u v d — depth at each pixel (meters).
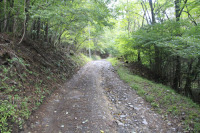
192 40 5.82
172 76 11.09
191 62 9.17
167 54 10.59
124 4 14.73
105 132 3.61
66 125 3.89
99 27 8.39
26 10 7.15
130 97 6.12
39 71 7.07
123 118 4.33
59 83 7.73
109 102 5.64
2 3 7.22
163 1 12.50
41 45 9.91
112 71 12.12
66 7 7.05
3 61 5.15
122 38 12.87
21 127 3.48
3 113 3.40
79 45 19.33
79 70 12.80
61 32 12.40
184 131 3.56
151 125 3.93
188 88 9.47
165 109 4.82
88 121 4.11
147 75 13.07
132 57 17.02
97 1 8.36
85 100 5.77
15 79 5.04
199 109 4.79
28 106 4.38
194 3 8.22
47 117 4.28
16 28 7.53
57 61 10.04
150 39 9.70
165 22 9.42
